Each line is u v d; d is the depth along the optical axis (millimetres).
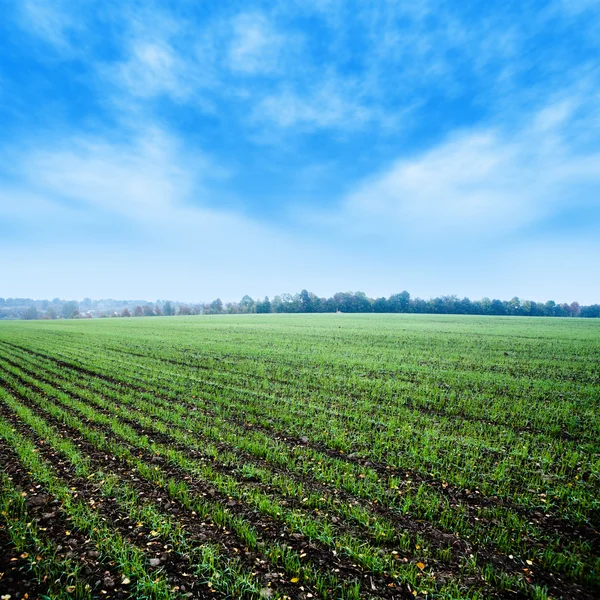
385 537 5953
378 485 7723
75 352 30312
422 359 25641
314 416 12695
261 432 11156
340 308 159250
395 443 10117
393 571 5234
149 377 19438
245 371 21078
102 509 6832
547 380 19031
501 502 7203
